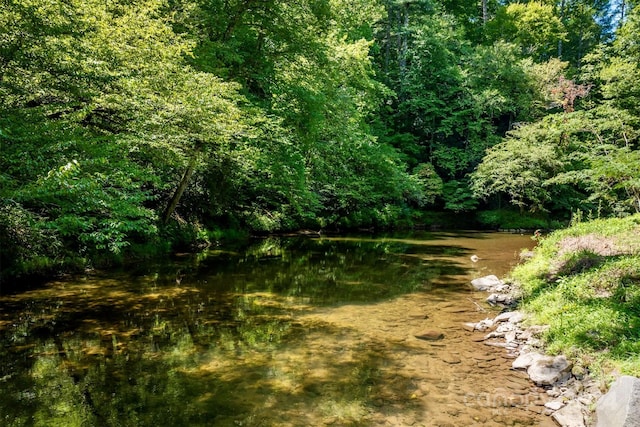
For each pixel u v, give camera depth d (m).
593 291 6.95
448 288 9.90
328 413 4.21
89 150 7.78
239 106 12.70
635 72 16.02
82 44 7.09
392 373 5.19
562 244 10.91
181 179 14.43
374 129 30.91
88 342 6.08
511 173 26.11
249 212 20.73
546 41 39.16
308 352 5.83
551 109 30.88
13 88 6.94
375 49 33.88
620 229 10.82
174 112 8.68
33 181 6.89
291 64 15.23
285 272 11.73
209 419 4.05
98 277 10.17
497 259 14.53
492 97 30.14
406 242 19.88
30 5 6.34
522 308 7.60
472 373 5.23
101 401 4.38
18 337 6.22
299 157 15.46
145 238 13.30
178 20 12.63
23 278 9.38
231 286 9.80
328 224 25.62
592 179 13.73
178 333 6.53
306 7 14.50
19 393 4.53
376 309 8.04
